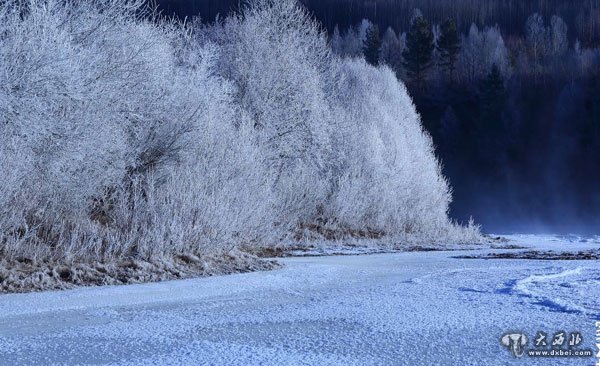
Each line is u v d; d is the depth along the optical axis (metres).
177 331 7.53
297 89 27.97
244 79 27.42
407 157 33.84
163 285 11.77
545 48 126.25
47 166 14.28
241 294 10.59
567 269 13.73
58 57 13.79
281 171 25.25
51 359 6.28
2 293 10.80
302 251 21.64
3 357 6.36
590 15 137.12
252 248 19.53
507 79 102.00
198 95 19.97
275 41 29.06
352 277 12.99
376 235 28.61
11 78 13.33
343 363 6.10
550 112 90.12
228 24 30.41
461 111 95.06
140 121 17.86
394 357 6.30
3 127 13.47
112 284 12.02
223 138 19.50
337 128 30.39
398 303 9.32
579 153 82.69
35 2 14.69
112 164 16.17
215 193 16.67
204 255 14.66
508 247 26.53
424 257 19.56
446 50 106.81
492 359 6.22
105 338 7.18
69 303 9.68
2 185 12.97
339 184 28.66
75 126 14.69
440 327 7.61
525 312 8.46
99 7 17.66
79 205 15.05
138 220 14.93
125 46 17.69
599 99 88.31
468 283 11.55
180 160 18.09
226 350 6.59
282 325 7.84
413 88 102.25
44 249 12.87
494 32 119.75
